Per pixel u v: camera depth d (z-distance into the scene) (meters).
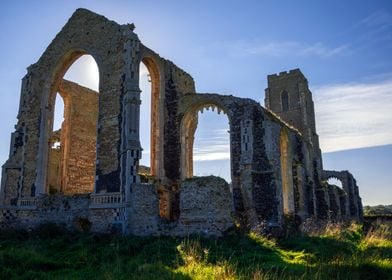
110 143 23.91
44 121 28.77
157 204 21.41
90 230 23.06
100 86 25.56
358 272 12.92
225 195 20.81
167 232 20.64
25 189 28.08
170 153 28.23
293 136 35.84
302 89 62.78
